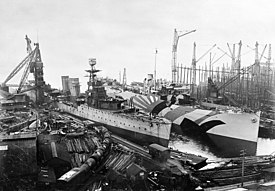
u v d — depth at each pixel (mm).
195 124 78812
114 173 41250
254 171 46469
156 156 45344
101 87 76500
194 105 95500
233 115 71438
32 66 86750
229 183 41281
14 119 60656
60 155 43688
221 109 81438
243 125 68875
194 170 45750
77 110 79938
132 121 62000
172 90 112438
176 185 38938
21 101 75312
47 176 39125
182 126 81312
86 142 52562
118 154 48656
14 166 38812
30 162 39594
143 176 40062
